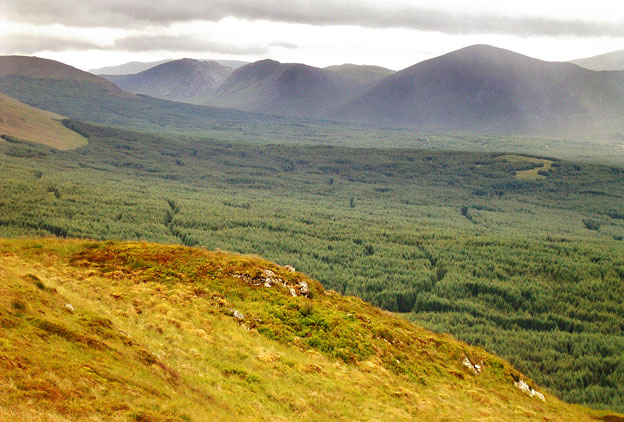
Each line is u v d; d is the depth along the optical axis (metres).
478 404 54.56
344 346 57.09
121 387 28.45
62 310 38.88
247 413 34.72
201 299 58.03
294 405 39.31
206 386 36.72
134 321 45.62
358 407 43.19
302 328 58.53
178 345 43.22
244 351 47.12
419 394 51.62
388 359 58.28
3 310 32.72
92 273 61.00
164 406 28.19
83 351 31.86
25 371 25.62
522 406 59.78
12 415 21.30
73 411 23.88
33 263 58.78
